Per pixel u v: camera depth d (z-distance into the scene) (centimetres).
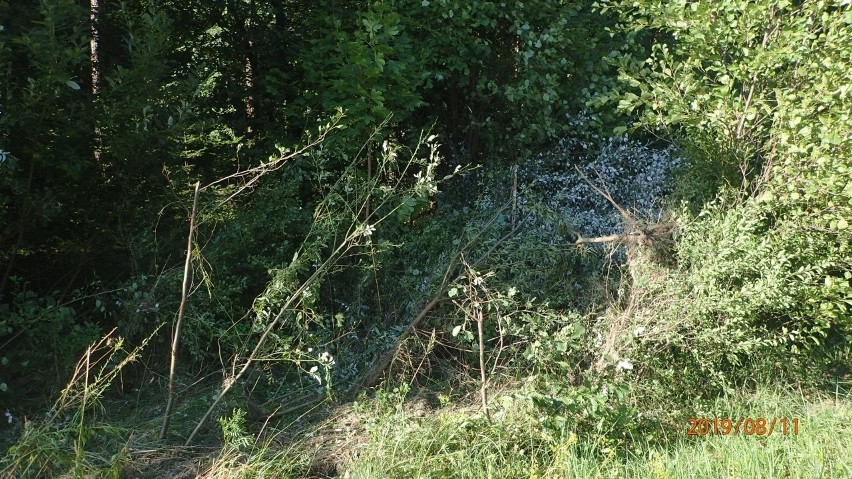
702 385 546
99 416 521
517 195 711
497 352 584
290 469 444
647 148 791
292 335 537
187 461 456
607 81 798
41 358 559
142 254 625
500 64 825
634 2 724
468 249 627
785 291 552
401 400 501
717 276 554
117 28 726
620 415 466
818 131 586
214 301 596
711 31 671
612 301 573
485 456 450
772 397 547
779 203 605
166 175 630
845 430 495
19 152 584
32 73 604
